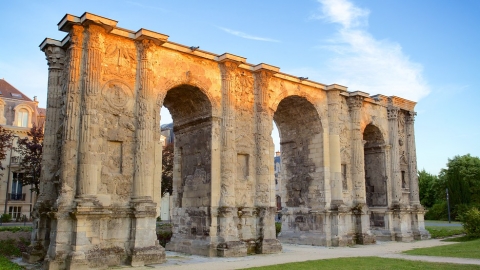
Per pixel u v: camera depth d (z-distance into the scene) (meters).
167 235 38.16
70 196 23.14
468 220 41.69
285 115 40.41
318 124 38.56
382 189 44.03
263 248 30.39
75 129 23.91
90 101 24.22
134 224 24.77
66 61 25.84
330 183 37.72
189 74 29.56
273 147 33.50
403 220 42.97
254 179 32.16
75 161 23.66
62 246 22.41
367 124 42.88
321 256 28.44
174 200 32.94
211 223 29.08
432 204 108.75
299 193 39.38
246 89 33.03
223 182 30.03
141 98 26.47
